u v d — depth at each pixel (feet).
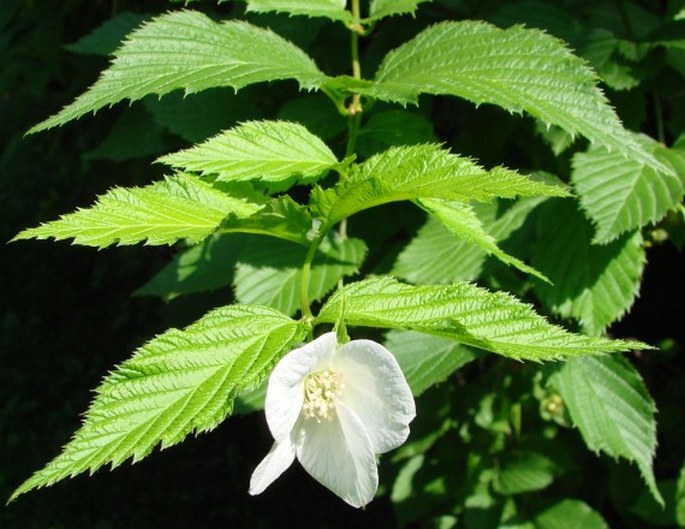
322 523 2.26
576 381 1.14
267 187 0.79
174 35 0.84
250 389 0.60
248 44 0.86
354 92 0.86
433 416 1.47
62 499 2.36
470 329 0.64
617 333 1.54
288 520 2.29
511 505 1.46
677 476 1.67
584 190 0.97
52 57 1.82
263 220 0.73
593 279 1.03
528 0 1.17
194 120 1.14
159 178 1.45
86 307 2.96
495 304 0.64
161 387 0.60
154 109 1.14
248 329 0.64
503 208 1.08
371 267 1.17
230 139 0.75
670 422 1.64
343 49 1.20
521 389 1.40
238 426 2.55
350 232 1.14
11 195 3.25
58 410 2.65
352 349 0.62
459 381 1.55
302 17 1.15
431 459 1.55
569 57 0.83
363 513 2.23
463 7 1.23
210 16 1.31
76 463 0.56
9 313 2.88
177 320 1.42
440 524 1.55
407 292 0.67
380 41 1.20
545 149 1.18
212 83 0.79
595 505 1.63
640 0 1.34
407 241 1.13
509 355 0.62
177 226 0.70
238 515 2.34
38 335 2.85
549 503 1.49
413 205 1.14
